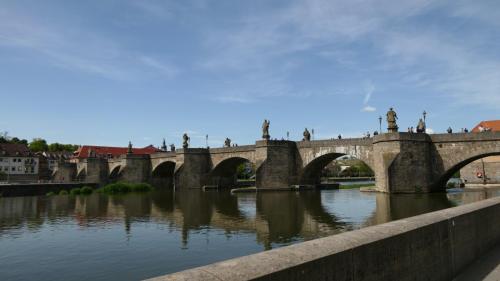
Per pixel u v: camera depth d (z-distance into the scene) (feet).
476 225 42.24
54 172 529.86
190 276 16.44
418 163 212.23
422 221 31.71
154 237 106.52
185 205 193.57
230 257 82.89
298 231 109.09
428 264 30.73
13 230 122.93
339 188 311.68
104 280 69.46
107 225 130.41
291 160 285.23
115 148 625.82
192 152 343.46
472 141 204.23
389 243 25.85
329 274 20.58
